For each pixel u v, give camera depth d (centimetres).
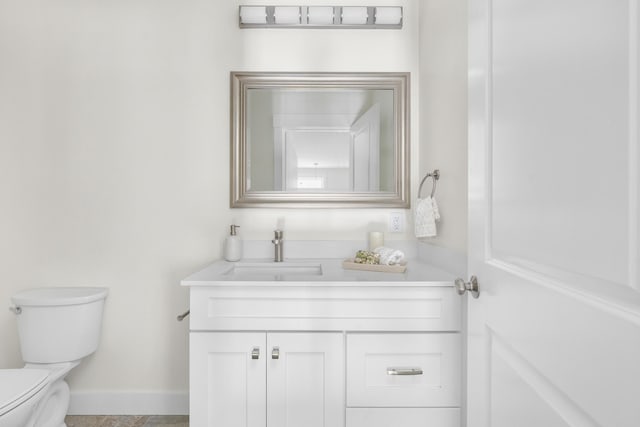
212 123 190
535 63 67
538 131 66
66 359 164
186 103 190
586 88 54
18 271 188
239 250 184
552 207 62
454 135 142
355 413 128
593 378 52
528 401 70
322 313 130
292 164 191
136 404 187
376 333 130
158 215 190
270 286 131
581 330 55
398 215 191
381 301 130
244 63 191
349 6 189
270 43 191
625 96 47
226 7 191
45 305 161
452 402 128
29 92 187
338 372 129
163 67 189
